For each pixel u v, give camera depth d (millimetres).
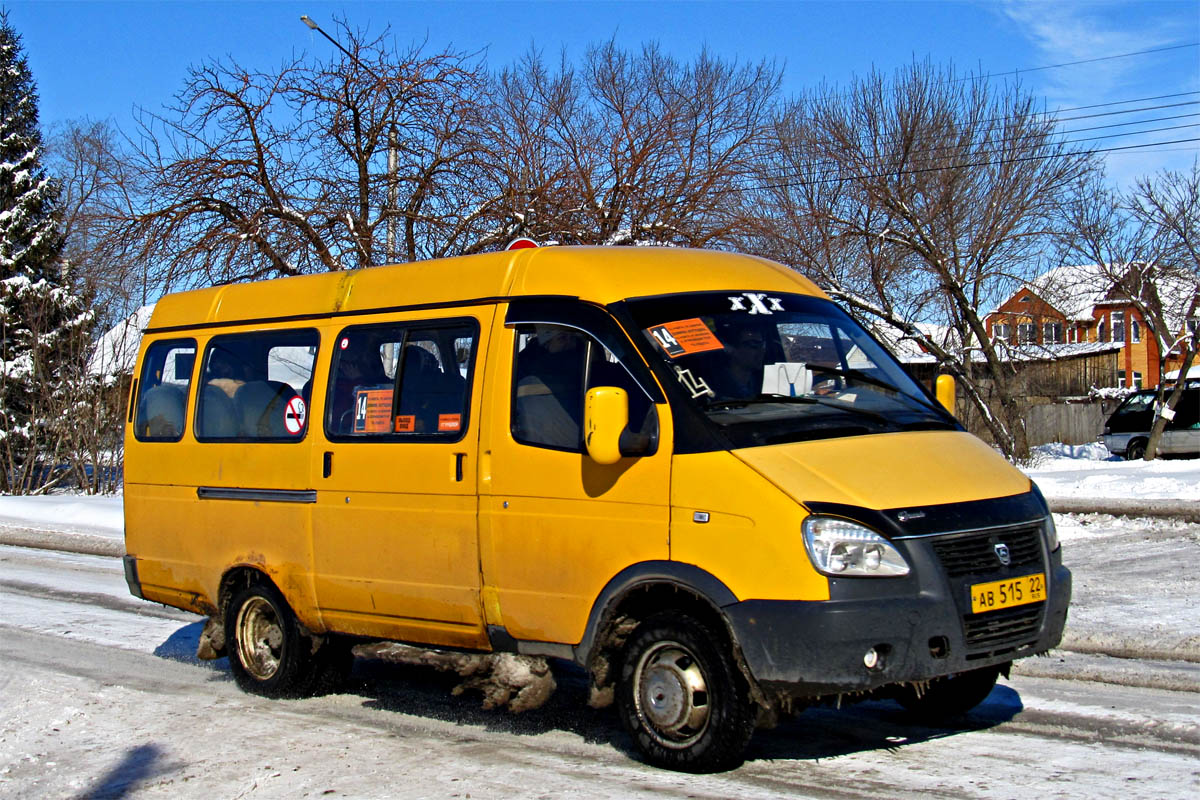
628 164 23891
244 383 8094
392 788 5684
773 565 5344
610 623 5996
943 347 28734
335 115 20750
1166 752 5832
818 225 28094
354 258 21031
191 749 6531
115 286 22469
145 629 10508
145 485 8695
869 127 28547
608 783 5609
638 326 6117
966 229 27750
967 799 5203
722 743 5547
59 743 6750
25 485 29859
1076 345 43406
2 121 34844
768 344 6332
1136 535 13078
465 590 6578
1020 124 28594
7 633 10344
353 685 8141
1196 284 28578
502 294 6688
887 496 5387
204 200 20406
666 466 5750
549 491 6191
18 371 30141
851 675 5215
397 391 7070
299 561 7531
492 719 7074
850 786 5445
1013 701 6953
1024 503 5770
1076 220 28875
